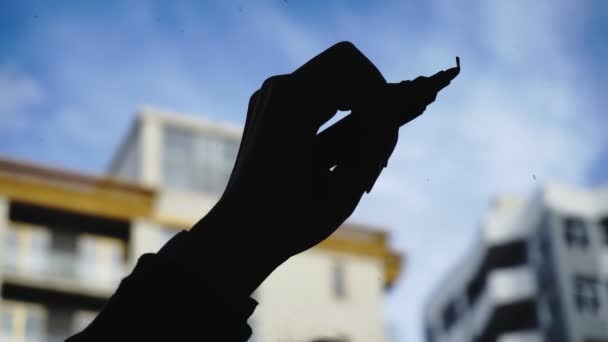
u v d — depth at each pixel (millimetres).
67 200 35312
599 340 43312
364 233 38656
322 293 37031
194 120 40938
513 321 46156
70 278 34562
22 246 34625
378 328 36594
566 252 44719
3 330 32969
